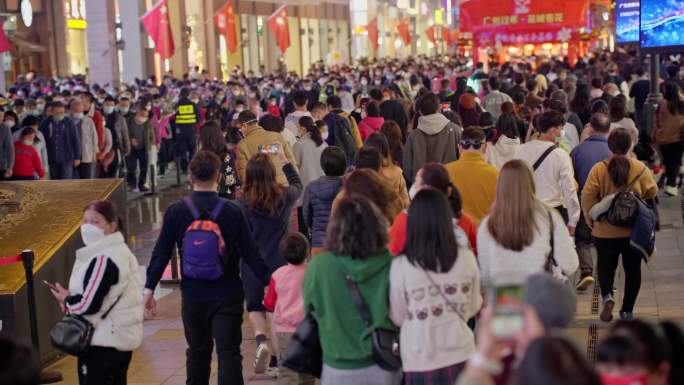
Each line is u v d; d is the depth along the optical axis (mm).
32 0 59219
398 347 6699
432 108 14016
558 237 7984
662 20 20812
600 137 13148
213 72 67938
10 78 56344
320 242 11078
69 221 11961
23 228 11727
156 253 8883
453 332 6547
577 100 18891
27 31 59812
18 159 21438
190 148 29938
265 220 10906
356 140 17688
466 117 19594
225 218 8719
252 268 8875
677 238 16766
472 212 9883
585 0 48250
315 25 92312
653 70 22047
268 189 10867
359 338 6656
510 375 4059
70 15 61312
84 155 24188
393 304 6605
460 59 67562
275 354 10602
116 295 8219
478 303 6773
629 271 11359
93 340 8219
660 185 21938
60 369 11180
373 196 8266
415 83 36125
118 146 26594
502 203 7836
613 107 16594
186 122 29859
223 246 8594
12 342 4336
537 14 48875
